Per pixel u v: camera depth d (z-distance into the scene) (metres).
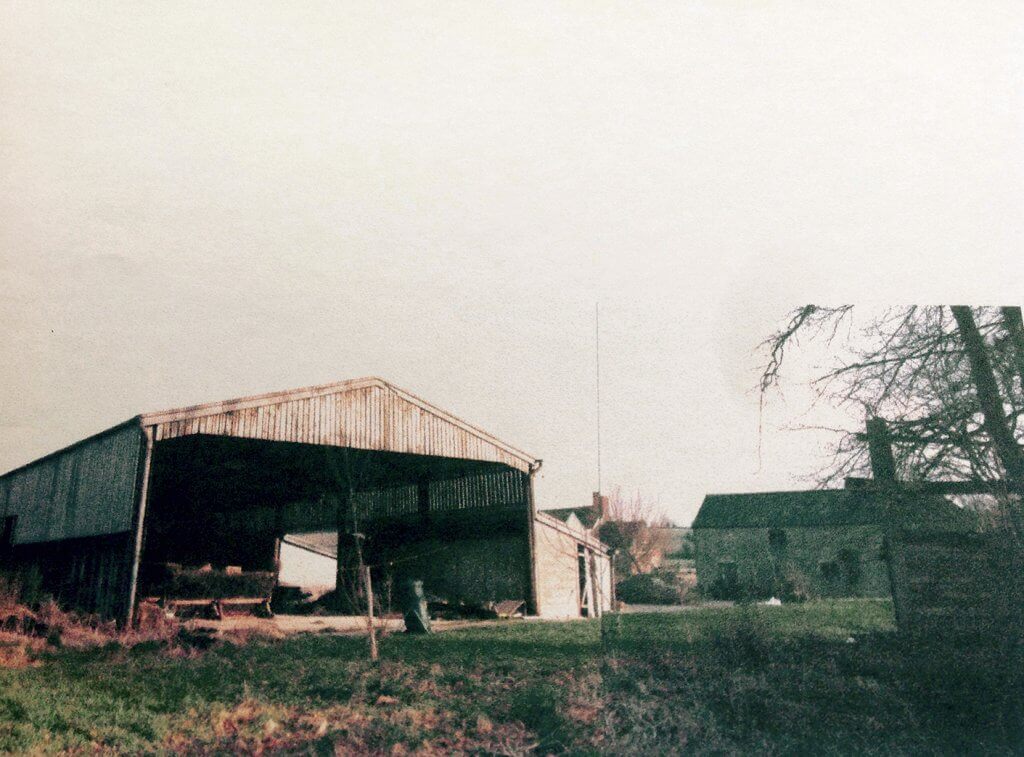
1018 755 5.60
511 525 24.06
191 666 10.27
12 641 11.74
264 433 17.42
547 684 8.23
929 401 9.13
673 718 6.45
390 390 20.56
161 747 6.07
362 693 8.18
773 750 5.75
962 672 6.92
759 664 8.34
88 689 8.25
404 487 28.17
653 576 31.64
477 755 5.91
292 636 15.29
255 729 6.69
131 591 14.59
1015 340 9.09
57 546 18.06
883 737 5.94
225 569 20.70
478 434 22.64
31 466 20.42
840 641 9.38
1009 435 8.58
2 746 5.83
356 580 22.92
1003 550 7.88
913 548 8.53
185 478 25.28
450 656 11.38
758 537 31.03
